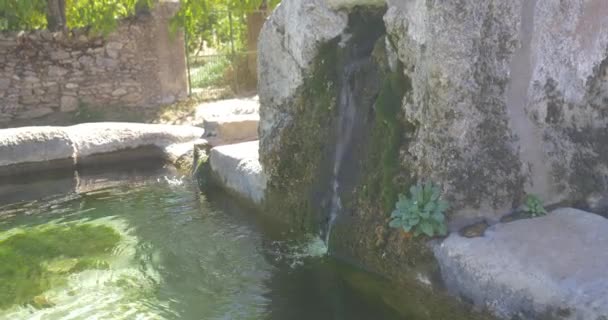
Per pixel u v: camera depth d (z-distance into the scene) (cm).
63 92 929
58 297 326
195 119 895
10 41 895
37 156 604
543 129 294
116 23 927
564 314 222
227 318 295
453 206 281
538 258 243
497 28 275
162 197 516
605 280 222
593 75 302
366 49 361
